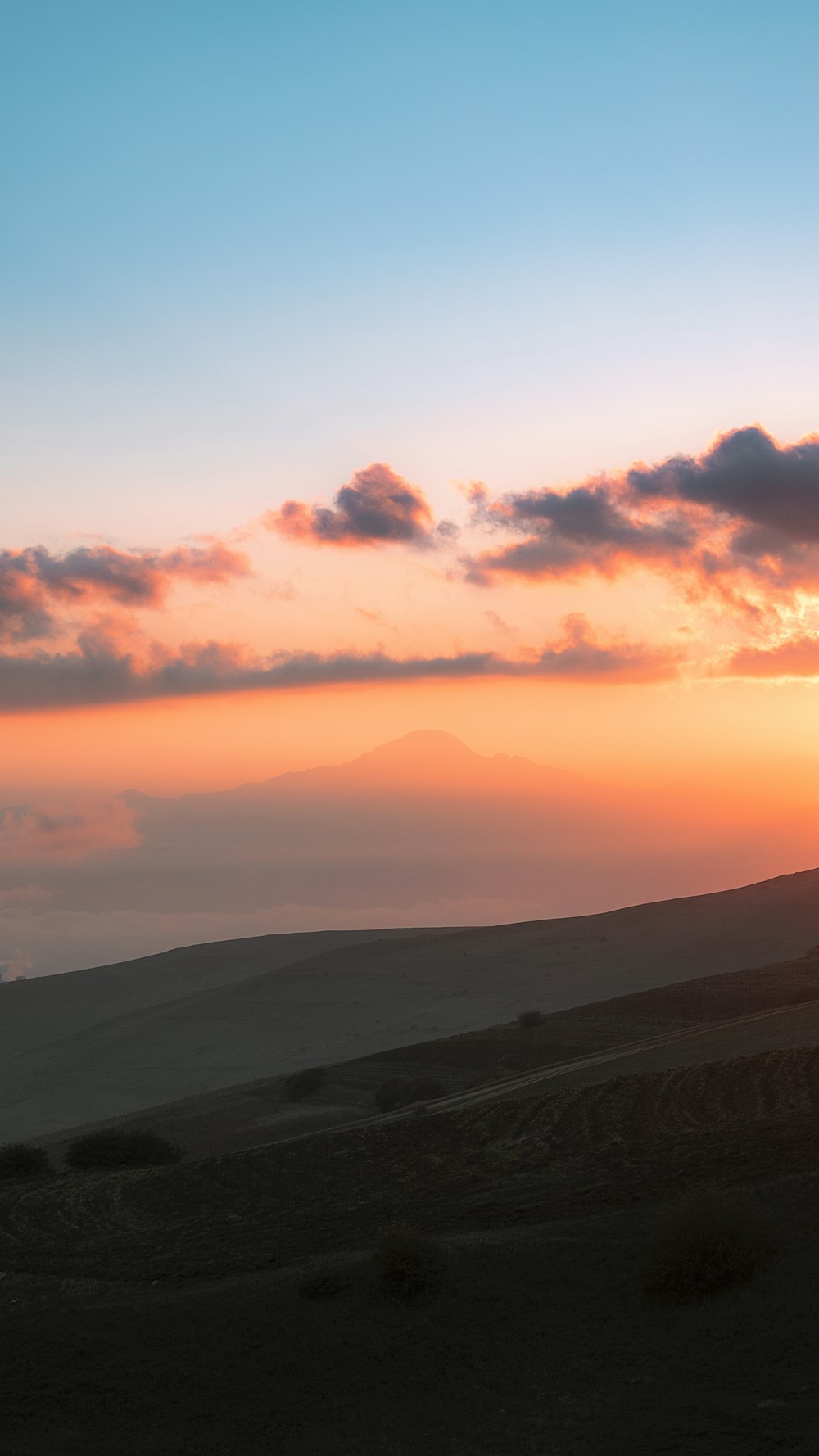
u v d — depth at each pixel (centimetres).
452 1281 3447
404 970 18838
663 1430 2525
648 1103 5569
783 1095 5278
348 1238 4144
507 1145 5244
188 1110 8375
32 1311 3900
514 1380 2947
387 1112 7575
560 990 15512
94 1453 2847
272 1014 16988
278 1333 3359
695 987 11481
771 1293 3019
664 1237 3219
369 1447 2733
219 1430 2923
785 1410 2452
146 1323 3578
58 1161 6838
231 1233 4528
